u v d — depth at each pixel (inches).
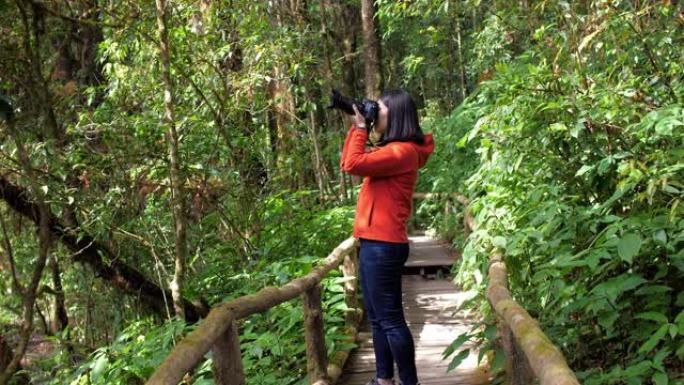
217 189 237.0
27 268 247.9
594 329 133.8
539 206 145.5
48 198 187.2
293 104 322.7
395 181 125.6
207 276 241.6
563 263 117.8
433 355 185.0
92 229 203.8
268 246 259.0
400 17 383.6
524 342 78.6
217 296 237.3
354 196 415.8
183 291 207.6
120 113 210.5
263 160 276.7
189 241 236.4
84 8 203.0
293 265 203.2
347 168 123.8
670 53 156.2
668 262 120.9
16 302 267.0
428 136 133.8
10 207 211.3
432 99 693.3
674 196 129.9
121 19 189.8
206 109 240.2
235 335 108.2
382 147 126.6
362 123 125.5
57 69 240.4
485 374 162.1
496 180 178.2
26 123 176.2
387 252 125.8
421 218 462.0
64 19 177.0
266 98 283.7
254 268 236.7
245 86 244.4
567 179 150.1
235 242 254.2
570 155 147.8
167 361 81.6
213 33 247.0
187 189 217.8
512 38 301.0
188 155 218.4
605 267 121.2
